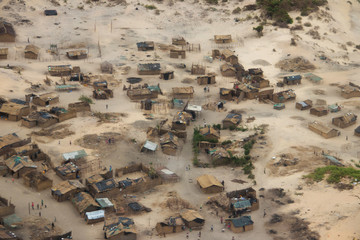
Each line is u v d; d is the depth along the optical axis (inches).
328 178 4584.2
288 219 4092.0
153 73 7519.7
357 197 4256.9
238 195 4394.7
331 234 3831.2
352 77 7711.6
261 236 3909.9
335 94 7091.5
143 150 5211.6
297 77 7377.0
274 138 5639.8
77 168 4611.2
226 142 5442.9
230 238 3887.8
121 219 3946.9
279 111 6466.5
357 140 5669.3
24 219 3909.9
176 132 5585.6
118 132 5561.0
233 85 7273.6
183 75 7559.1
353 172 4638.3
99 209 4111.7
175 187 4623.5
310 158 5142.7
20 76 6875.0
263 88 7244.1
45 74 7194.9
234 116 6053.2
